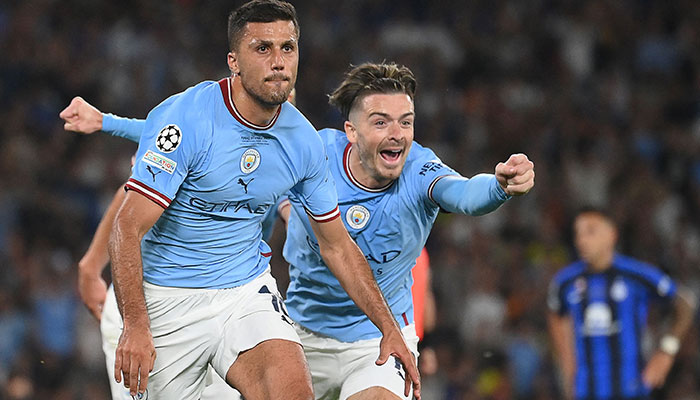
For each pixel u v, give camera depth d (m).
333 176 19.12
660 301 30.83
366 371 18.77
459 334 42.00
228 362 16.84
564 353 31.55
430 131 52.16
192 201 16.47
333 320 19.83
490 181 17.02
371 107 18.44
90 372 38.88
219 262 17.06
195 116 16.12
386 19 56.78
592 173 50.78
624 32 58.88
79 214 44.56
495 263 44.34
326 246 17.92
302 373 16.19
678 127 54.69
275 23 15.93
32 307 39.81
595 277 31.17
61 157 46.44
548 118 53.88
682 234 48.72
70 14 52.12
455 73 55.75
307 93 52.38
